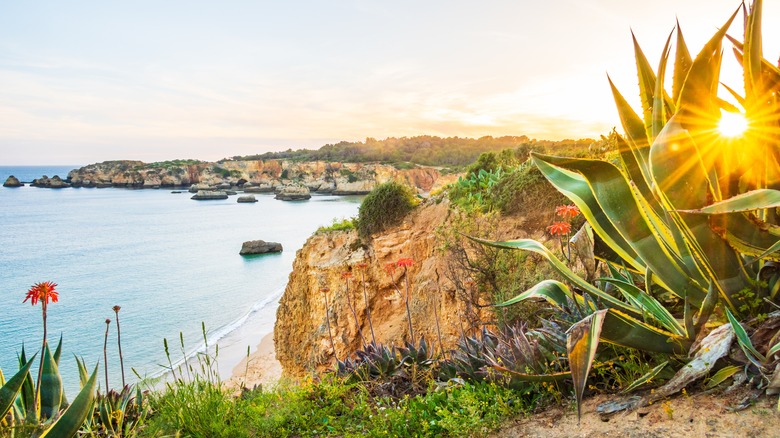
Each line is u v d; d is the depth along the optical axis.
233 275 47.97
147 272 49.22
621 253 3.59
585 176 3.21
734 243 2.95
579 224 8.73
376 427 3.74
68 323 31.86
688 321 2.93
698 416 2.54
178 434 3.77
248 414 4.14
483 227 11.41
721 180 2.95
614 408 2.93
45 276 47.09
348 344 15.40
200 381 4.23
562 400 3.35
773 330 2.75
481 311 8.90
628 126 3.32
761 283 2.99
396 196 16.11
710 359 2.76
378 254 15.59
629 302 3.65
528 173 11.59
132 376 21.95
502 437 3.09
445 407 3.77
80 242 68.88
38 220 96.06
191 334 29.89
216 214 104.81
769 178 2.90
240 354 26.05
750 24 2.79
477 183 14.34
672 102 3.19
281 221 90.88
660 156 2.87
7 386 2.92
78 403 3.20
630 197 3.15
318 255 17.05
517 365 3.58
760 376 2.59
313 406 4.47
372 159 182.50
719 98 2.89
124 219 96.75
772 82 2.79
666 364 3.00
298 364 16.89
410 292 14.15
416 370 4.89
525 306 6.87
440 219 14.55
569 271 3.60
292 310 17.80
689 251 3.17
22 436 3.13
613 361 3.23
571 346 2.64
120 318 33.22
